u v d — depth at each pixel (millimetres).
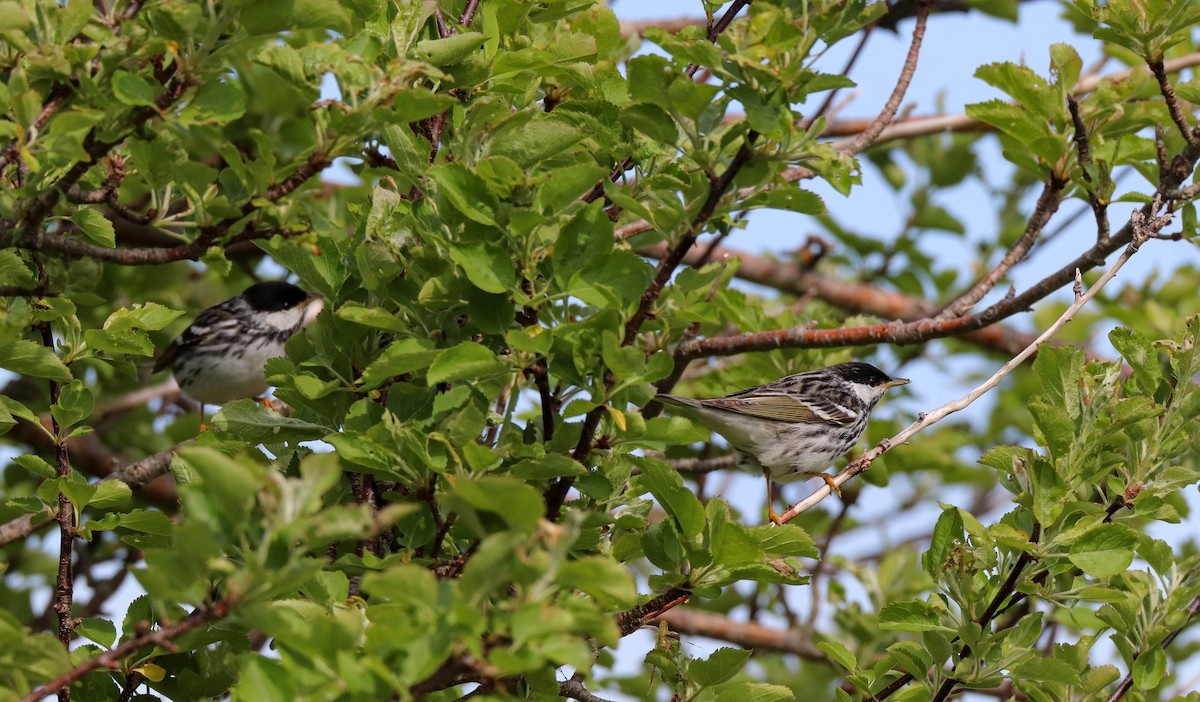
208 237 8266
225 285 19500
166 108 7785
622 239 11016
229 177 8438
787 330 14719
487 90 10250
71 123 7500
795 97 8133
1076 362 10172
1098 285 11742
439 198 8695
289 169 8047
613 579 6246
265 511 6164
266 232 8305
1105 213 12742
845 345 14578
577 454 8211
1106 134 13008
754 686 9266
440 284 8312
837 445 15688
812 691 17641
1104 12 11859
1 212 8312
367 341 9344
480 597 6223
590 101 10250
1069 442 9828
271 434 9391
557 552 6121
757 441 15227
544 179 8320
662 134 8492
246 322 17531
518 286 8125
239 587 6281
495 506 6340
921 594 16406
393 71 7848
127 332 10289
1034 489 9797
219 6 7695
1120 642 10516
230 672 9648
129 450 17859
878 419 18344
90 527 9750
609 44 11281
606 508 9484
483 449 7691
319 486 6215
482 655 6223
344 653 6172
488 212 8266
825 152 8031
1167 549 10500
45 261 10086
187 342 17375
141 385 18812
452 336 8867
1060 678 9750
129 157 9148
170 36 7602
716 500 9203
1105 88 12812
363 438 8188
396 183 10445
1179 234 12070
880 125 13555
